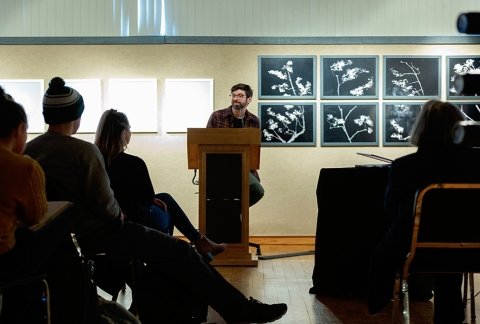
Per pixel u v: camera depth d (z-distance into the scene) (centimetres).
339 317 426
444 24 806
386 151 806
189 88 808
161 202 432
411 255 308
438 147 327
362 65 805
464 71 805
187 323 372
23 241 224
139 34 810
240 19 810
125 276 384
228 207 599
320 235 486
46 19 812
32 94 812
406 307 310
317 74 805
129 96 808
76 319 254
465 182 325
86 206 323
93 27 811
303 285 523
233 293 367
